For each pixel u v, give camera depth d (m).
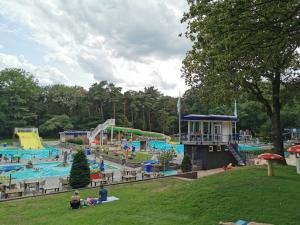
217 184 15.40
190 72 24.06
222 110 74.69
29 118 87.75
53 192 19.50
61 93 99.75
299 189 13.48
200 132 36.94
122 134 84.06
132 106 98.88
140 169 33.19
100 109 99.31
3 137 83.44
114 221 11.66
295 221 10.15
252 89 22.16
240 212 11.37
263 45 11.96
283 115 63.41
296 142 52.75
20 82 84.94
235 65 16.14
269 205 11.69
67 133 71.31
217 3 12.01
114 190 19.28
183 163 31.12
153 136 75.00
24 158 46.47
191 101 96.56
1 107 81.44
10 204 16.11
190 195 14.25
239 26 11.41
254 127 67.81
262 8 11.23
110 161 41.81
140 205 14.01
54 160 44.00
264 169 18.83
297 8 10.88
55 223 12.23
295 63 21.48
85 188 20.25
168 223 11.03
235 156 36.16
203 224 10.67
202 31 12.33
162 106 106.31
